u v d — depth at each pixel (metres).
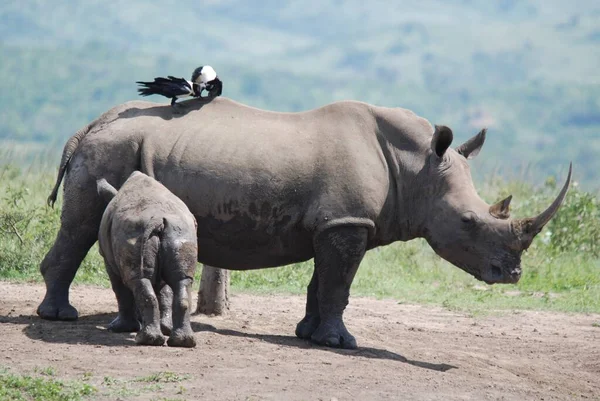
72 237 37.53
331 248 36.44
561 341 42.75
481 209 36.62
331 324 36.91
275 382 31.28
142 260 33.19
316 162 36.56
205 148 36.53
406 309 47.59
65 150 37.84
